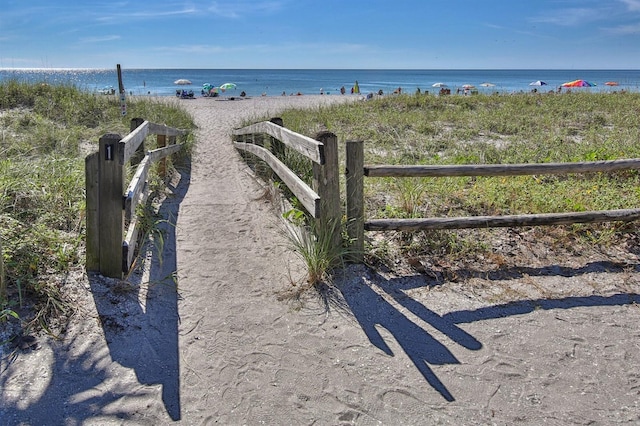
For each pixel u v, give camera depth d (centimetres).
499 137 1012
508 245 421
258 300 350
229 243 459
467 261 395
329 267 374
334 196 369
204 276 387
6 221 394
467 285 362
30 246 363
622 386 258
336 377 267
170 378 265
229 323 319
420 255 402
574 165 405
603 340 297
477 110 1414
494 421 235
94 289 337
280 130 534
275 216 536
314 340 301
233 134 1095
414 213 476
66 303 318
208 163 893
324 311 333
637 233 440
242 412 241
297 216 435
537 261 398
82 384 255
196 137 1186
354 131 1087
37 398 243
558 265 391
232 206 585
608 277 374
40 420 230
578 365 275
